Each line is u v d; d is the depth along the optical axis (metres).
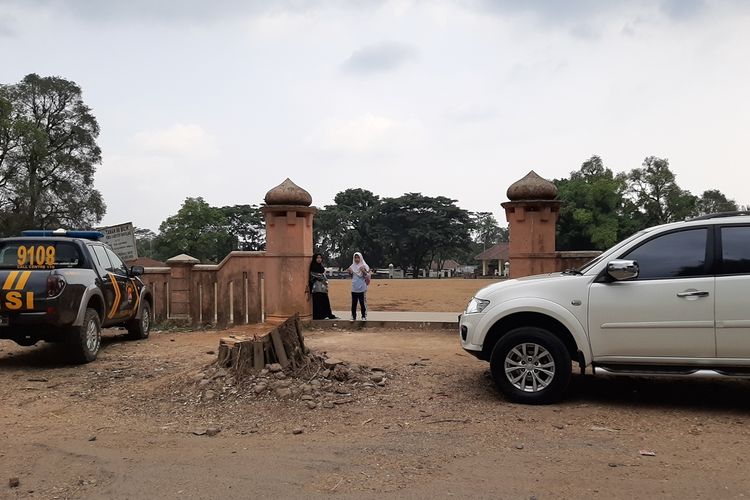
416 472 4.58
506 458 4.86
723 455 4.90
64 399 6.99
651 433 5.50
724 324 6.02
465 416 6.09
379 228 86.12
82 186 65.00
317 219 88.19
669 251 6.37
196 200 80.88
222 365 7.38
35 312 8.41
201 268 13.27
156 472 4.64
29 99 62.75
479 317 6.79
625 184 66.75
